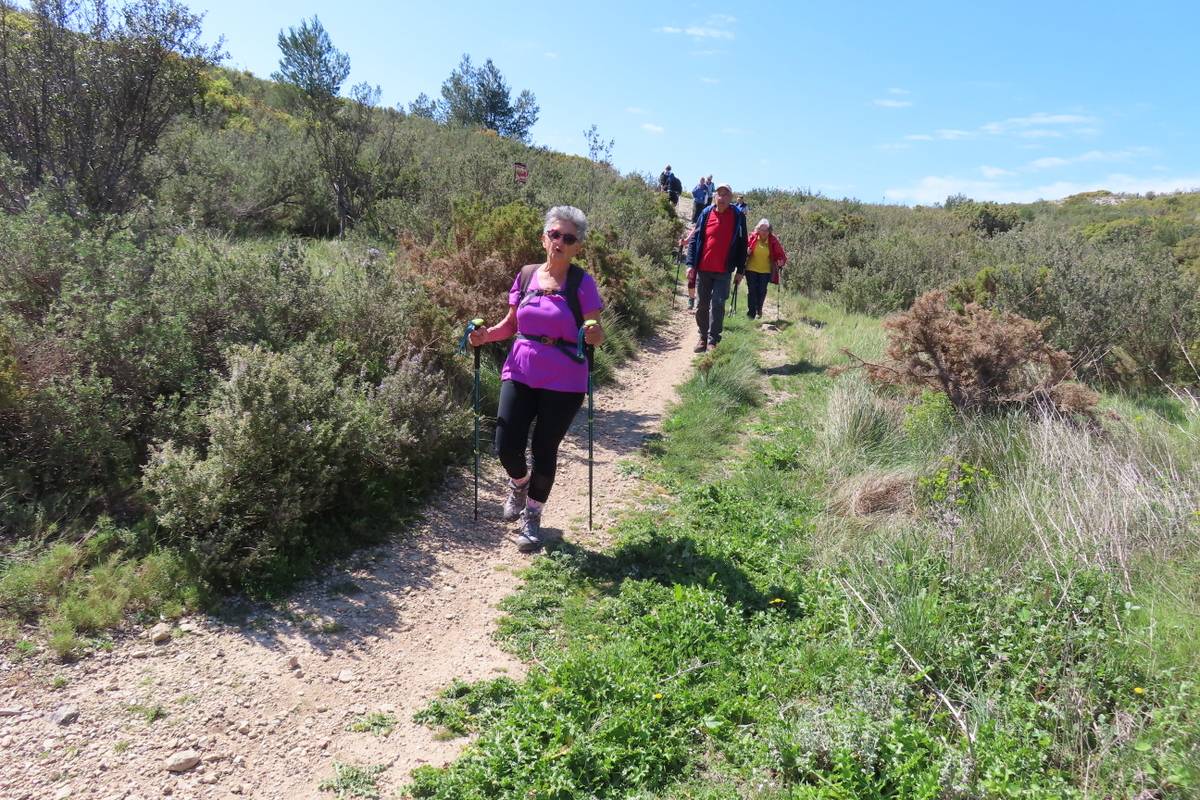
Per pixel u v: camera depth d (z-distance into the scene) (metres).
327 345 5.75
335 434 4.85
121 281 5.28
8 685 3.12
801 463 6.51
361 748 3.09
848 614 3.96
